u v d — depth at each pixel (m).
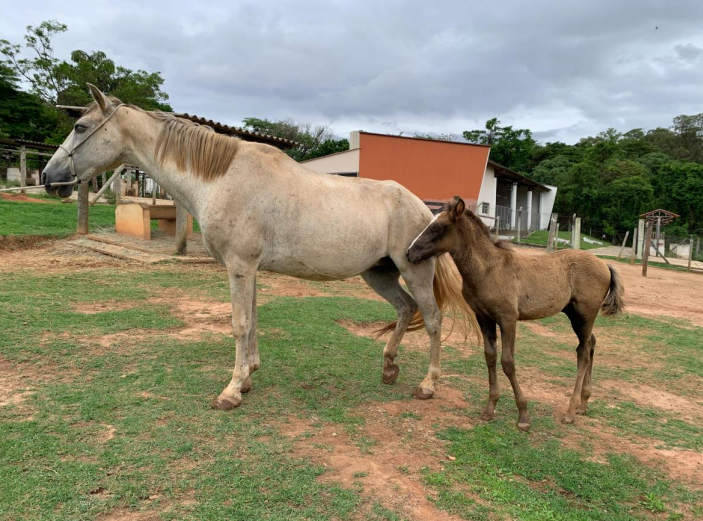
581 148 60.50
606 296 4.37
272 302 7.82
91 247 11.24
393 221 4.38
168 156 4.01
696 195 41.28
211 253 4.08
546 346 6.95
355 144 22.80
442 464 3.27
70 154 4.05
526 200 40.94
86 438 3.15
